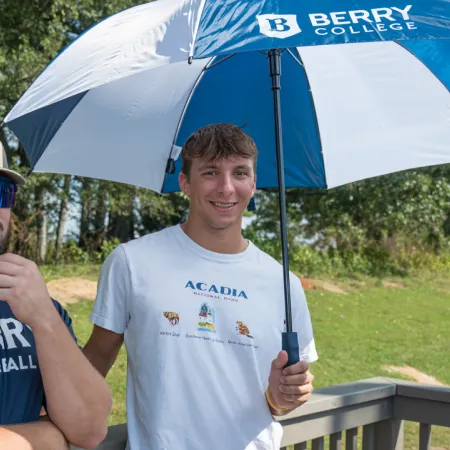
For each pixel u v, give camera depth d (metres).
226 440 1.93
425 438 2.82
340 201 17.52
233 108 2.68
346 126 2.62
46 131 2.32
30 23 12.23
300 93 2.62
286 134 2.71
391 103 2.53
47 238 17.12
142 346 1.94
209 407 1.92
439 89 2.45
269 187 2.82
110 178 2.55
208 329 1.97
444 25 1.66
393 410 2.87
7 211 1.46
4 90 11.73
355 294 13.12
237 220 2.07
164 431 1.88
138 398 1.95
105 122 2.46
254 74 2.60
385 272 16.44
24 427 1.43
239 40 1.62
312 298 12.07
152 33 1.77
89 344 2.07
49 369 1.41
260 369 2.02
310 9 1.71
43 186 14.45
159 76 2.46
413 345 8.92
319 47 2.48
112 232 18.67
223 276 2.04
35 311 1.37
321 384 6.80
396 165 2.58
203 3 1.74
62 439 1.46
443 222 18.84
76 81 1.82
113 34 1.93
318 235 18.06
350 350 8.39
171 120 2.55
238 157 2.03
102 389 1.49
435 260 17.89
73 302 10.05
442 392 2.71
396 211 16.94
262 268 2.12
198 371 1.93
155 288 1.97
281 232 2.06
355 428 2.75
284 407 1.96
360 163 2.63
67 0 12.05
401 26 1.64
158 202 15.45
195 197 2.05
